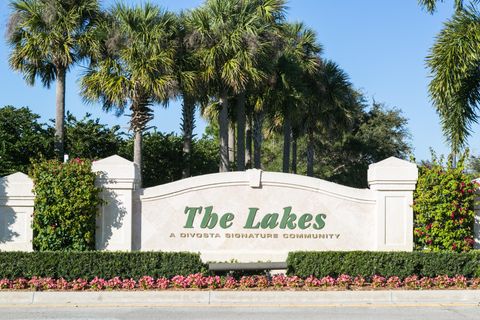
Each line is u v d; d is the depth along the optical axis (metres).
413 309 11.55
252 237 15.95
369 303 12.19
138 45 22.62
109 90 22.72
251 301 12.22
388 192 15.93
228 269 13.14
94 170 15.39
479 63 17.88
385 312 11.23
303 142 49.28
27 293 12.16
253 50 23.42
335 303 12.17
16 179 15.66
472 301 12.42
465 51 16.92
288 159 31.19
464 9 17.52
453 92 17.31
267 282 12.95
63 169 14.99
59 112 24.53
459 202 15.60
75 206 14.77
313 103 33.12
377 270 13.38
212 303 12.12
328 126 35.00
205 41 23.81
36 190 14.98
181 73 23.66
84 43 23.56
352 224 16.09
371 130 49.00
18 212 15.61
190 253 13.31
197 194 15.99
